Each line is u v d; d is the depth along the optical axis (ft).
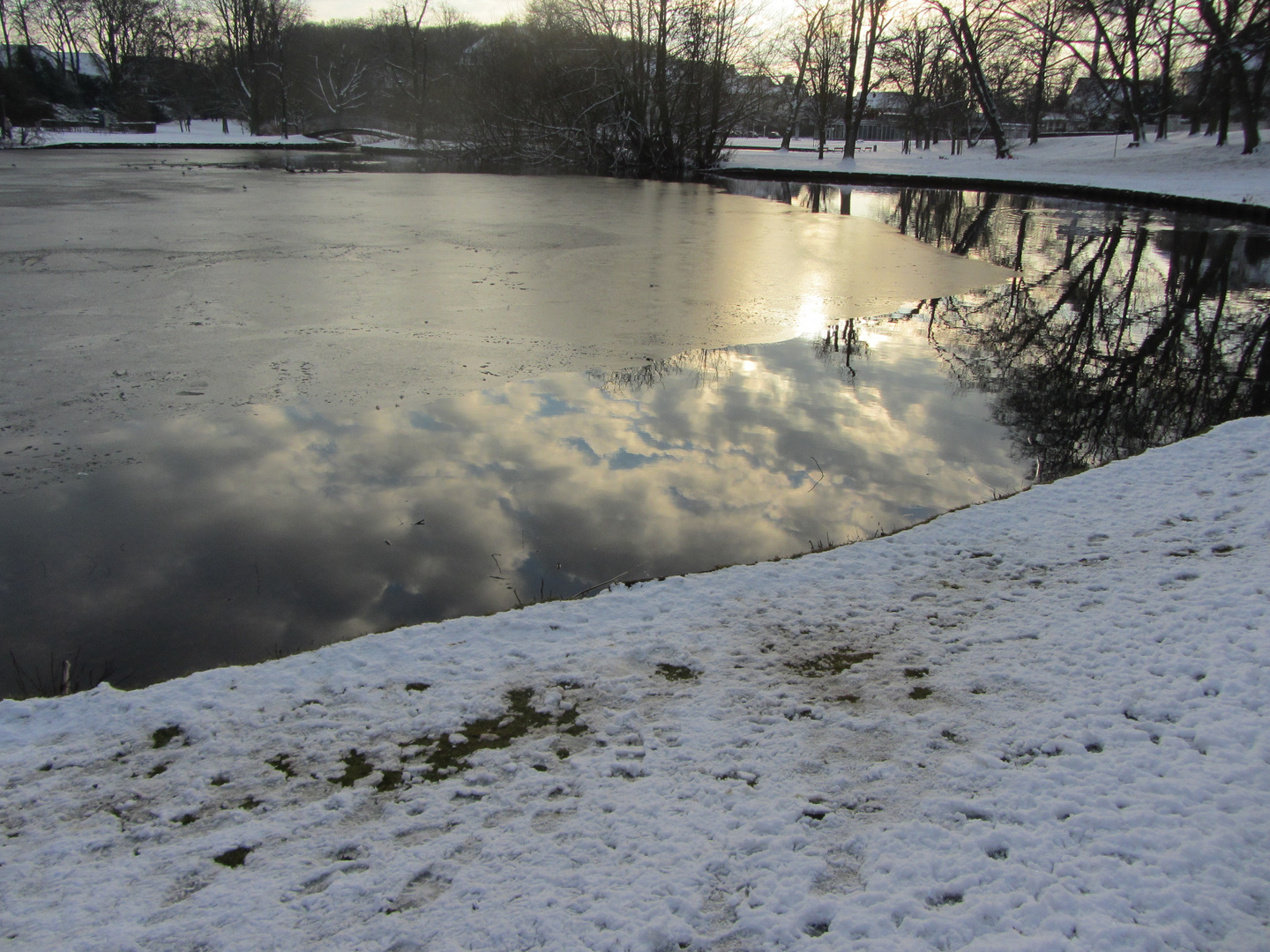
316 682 11.22
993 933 7.02
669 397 26.37
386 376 27.61
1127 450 22.82
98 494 19.60
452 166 130.21
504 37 130.82
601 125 127.54
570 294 39.50
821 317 36.70
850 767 9.29
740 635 12.21
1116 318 37.83
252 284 39.86
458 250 50.49
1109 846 7.86
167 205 69.67
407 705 10.64
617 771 9.34
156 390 25.77
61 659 14.11
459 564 16.98
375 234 56.24
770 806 8.68
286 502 19.38
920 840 8.13
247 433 22.99
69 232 53.67
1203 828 8.01
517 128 130.11
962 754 9.43
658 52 123.44
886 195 97.19
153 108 221.25
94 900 7.72
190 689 11.08
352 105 212.23
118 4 201.77
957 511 16.53
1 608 15.43
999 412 25.93
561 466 21.34
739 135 226.17
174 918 7.52
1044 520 15.64
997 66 170.81
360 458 21.61
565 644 12.03
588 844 8.23
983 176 108.47
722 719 10.21
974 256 53.11
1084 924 7.02
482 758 9.58
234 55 195.93
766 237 58.95
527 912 7.43
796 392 27.14
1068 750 9.36
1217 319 37.81
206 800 9.05
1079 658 11.15
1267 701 9.80
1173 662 10.79
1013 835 8.08
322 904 7.62
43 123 182.09
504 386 26.96
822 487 20.45
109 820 8.79
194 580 16.43
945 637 11.95
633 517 18.86
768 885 7.64
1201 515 15.03
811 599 13.24
